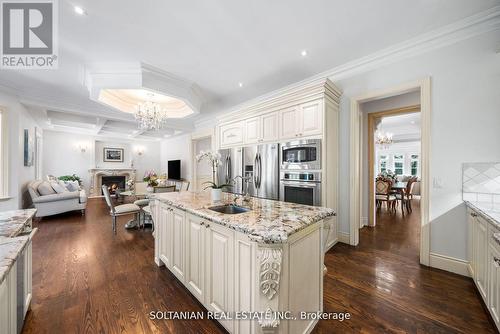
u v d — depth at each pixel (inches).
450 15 74.8
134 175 335.9
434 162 86.7
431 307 64.5
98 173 305.3
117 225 160.1
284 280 44.4
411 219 173.9
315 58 103.5
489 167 76.2
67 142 283.0
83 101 158.2
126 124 241.1
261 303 42.6
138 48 93.5
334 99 112.0
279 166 119.7
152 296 71.6
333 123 111.4
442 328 56.4
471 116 79.3
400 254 102.2
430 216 88.0
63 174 279.9
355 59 104.6
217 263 57.4
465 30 78.8
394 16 75.2
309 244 54.9
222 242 55.6
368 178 154.7
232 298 52.5
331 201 109.7
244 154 140.9
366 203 155.3
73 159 287.6
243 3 68.7
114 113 184.4
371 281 78.9
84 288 76.0
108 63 105.2
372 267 89.4
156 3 68.0
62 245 119.0
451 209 83.5
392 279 80.0
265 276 42.1
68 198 181.5
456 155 82.2
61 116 201.8
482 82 77.2
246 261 48.4
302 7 70.7
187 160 282.5
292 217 54.8
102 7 69.2
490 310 56.9
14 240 44.6
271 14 73.7
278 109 122.0
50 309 64.6
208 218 57.9
